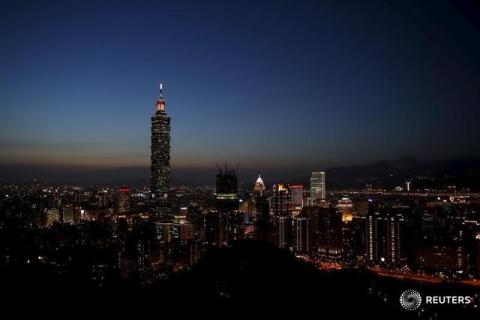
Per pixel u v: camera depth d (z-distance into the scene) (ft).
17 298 184.34
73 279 230.27
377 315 197.98
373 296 225.35
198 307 186.29
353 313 195.00
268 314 180.65
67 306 180.86
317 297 204.95
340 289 223.71
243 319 174.40
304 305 193.88
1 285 199.21
